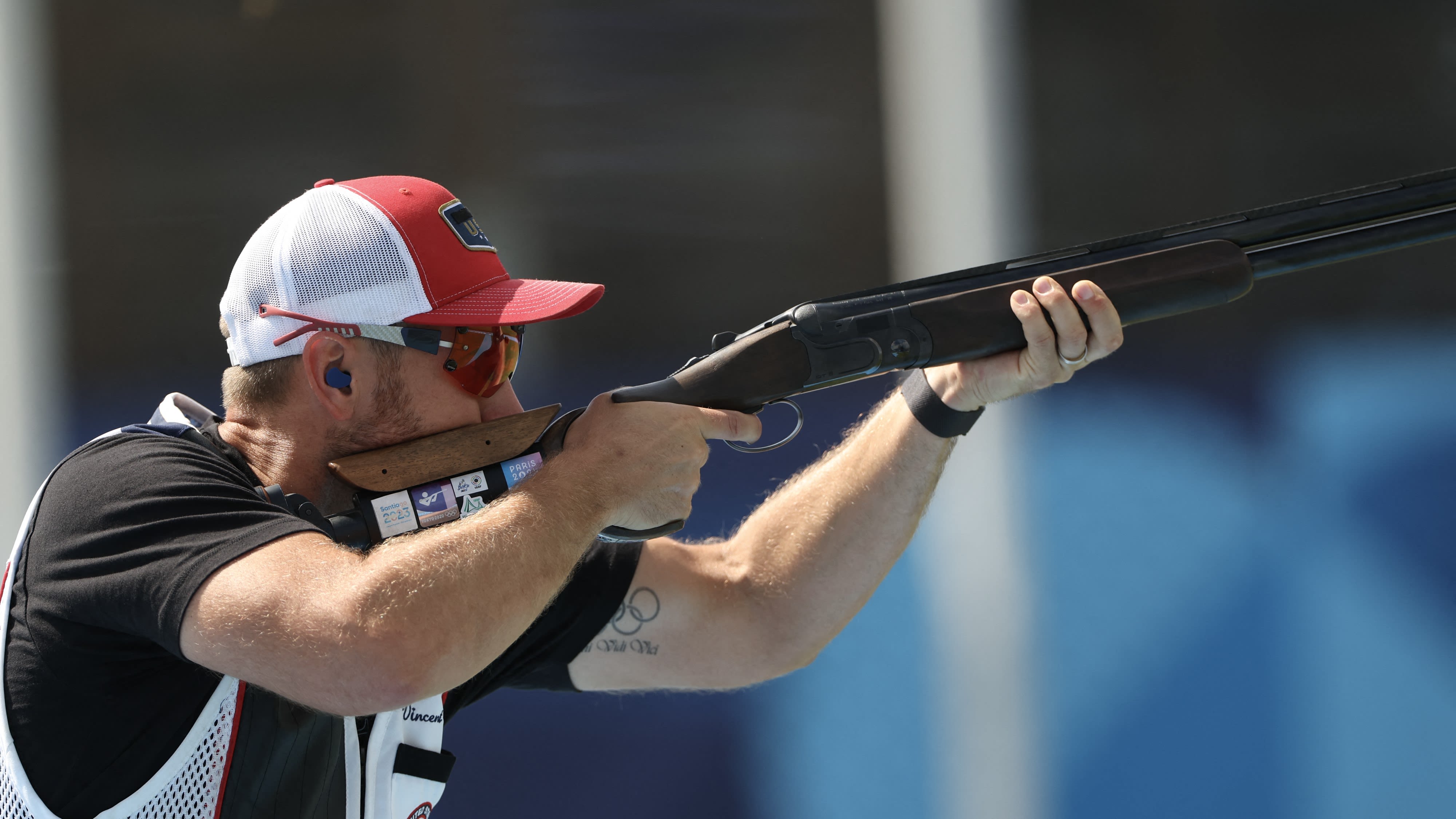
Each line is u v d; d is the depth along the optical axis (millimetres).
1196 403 19766
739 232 21766
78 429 21172
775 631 10156
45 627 7031
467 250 8555
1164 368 19844
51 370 21250
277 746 7520
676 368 21578
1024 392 9219
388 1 21672
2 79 21203
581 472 7961
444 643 6742
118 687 7113
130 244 21516
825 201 21797
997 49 21672
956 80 21672
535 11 21625
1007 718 19281
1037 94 21719
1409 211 9422
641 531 8461
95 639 6996
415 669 6625
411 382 8328
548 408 8445
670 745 19000
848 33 21750
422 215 8398
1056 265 9016
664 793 18953
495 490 8219
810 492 10289
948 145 21750
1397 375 19594
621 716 18969
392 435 8305
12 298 21203
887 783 19219
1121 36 21594
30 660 7062
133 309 21453
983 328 8781
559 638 9875
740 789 19047
